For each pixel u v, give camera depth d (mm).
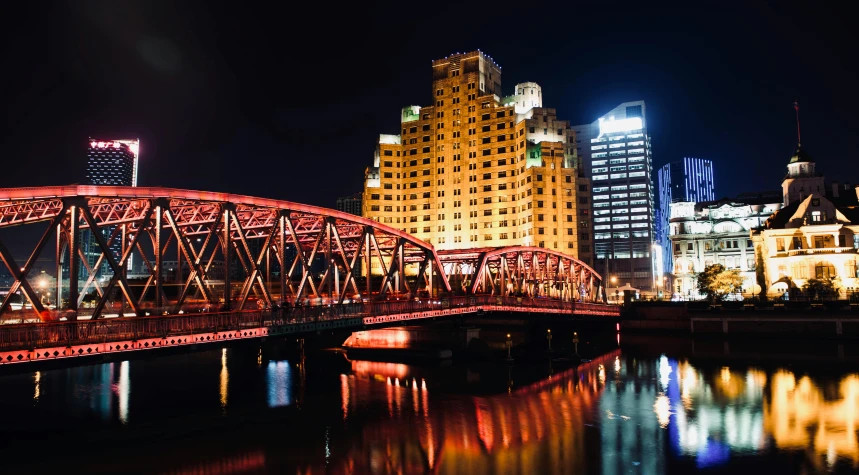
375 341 89562
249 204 43406
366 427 44969
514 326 101625
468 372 72000
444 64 185625
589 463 36719
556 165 162125
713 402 53438
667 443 40844
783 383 62125
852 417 47438
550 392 58688
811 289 107188
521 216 165500
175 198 37719
